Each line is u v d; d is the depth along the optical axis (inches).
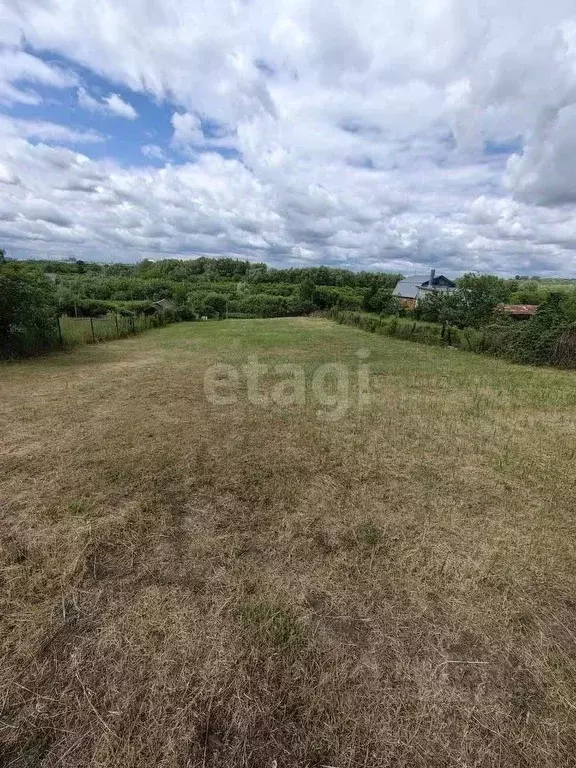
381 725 52.1
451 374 306.7
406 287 1273.4
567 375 308.7
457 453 148.6
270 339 552.4
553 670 60.6
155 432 165.0
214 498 111.7
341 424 179.8
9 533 92.7
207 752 48.7
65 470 127.3
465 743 50.3
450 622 69.4
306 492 116.2
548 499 115.0
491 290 589.6
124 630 65.9
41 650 62.2
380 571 82.2
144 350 429.4
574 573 83.4
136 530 94.8
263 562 84.6
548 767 48.2
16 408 196.7
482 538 95.0
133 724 51.6
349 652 62.9
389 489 119.2
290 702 54.7
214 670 58.9
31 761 47.7
